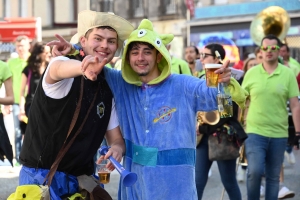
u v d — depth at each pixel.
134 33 3.67
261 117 5.84
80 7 27.34
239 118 6.12
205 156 5.78
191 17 23.86
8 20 16.58
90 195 3.51
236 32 22.67
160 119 3.70
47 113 3.41
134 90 3.77
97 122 3.55
